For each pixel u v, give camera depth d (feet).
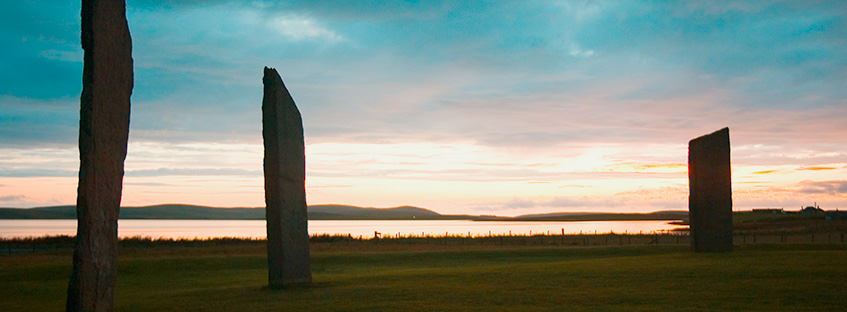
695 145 106.83
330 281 71.26
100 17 44.75
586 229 409.28
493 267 85.10
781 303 50.16
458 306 52.08
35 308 60.90
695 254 97.86
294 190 66.39
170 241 190.60
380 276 75.56
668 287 59.77
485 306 51.85
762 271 69.36
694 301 51.78
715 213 104.63
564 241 187.62
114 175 46.11
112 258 46.24
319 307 53.31
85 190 43.70
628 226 509.35
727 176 105.50
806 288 57.00
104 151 45.11
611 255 115.24
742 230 256.11
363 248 147.43
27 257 123.54
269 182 64.64
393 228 504.02
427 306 52.31
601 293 57.11
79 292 43.29
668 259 89.20
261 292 63.62
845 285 58.59
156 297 64.28
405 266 100.37
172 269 95.86
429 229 462.60
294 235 65.87
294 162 66.49
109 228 45.88
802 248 114.52
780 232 230.89
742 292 55.67
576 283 64.18
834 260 80.64
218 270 95.81
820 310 47.16
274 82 64.69
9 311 58.90
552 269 77.97
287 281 64.44
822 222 315.37
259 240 201.77
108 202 45.57
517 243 174.91
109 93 45.57
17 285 80.18
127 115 47.60
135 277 88.17
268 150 64.59
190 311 53.93
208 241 193.06
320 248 147.84
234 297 61.11
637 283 63.00
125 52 47.39
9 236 274.36
